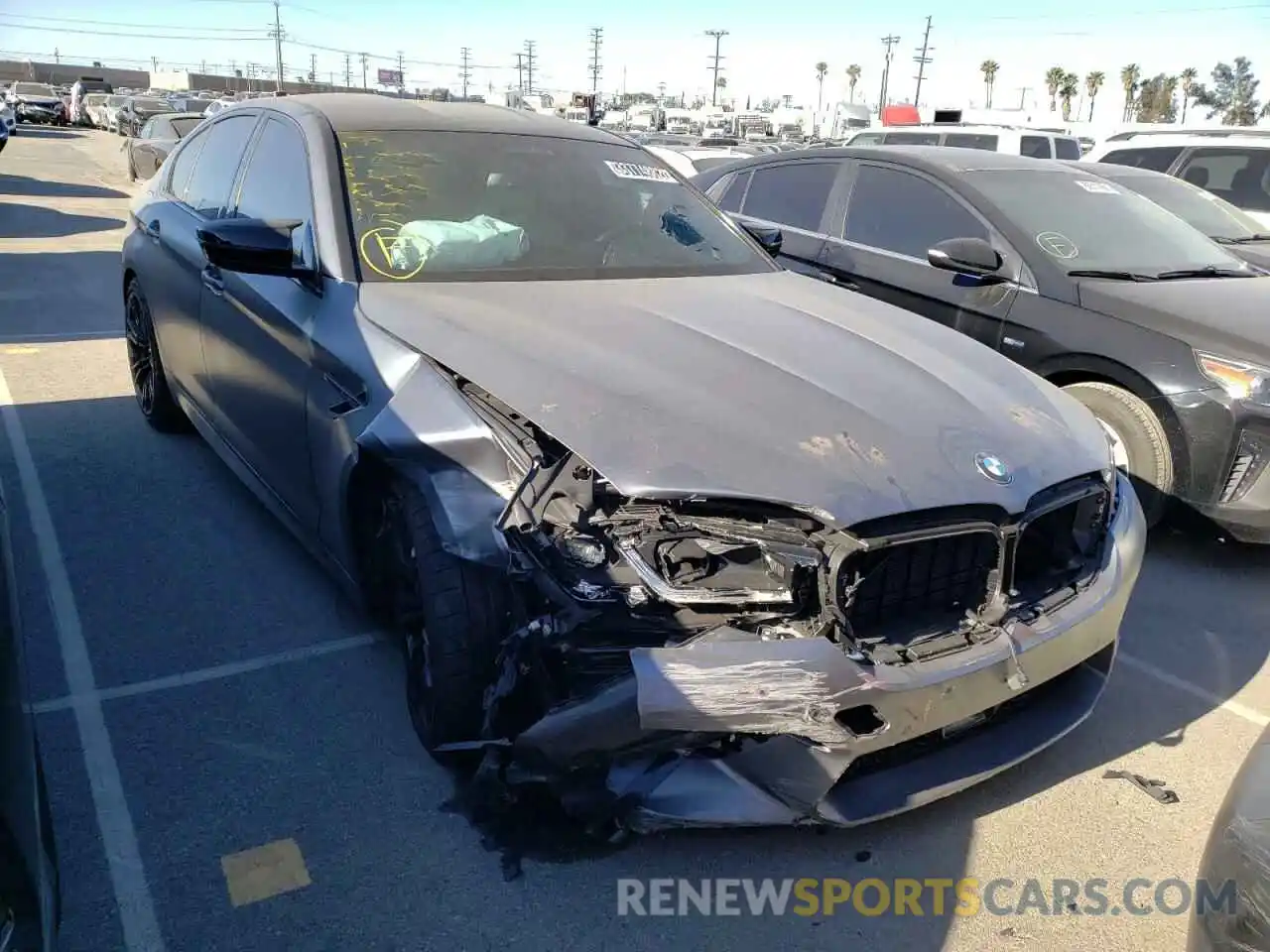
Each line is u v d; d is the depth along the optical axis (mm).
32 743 1781
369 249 3422
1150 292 4848
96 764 2893
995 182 5676
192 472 5055
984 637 2535
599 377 2693
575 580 2402
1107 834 2852
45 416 5816
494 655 2625
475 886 2531
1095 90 80438
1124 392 4664
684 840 2727
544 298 3307
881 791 2537
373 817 2736
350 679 3373
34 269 10539
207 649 3514
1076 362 4828
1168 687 3656
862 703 2330
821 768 2371
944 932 2484
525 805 2729
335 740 3057
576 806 2475
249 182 4227
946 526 2451
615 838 2652
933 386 2936
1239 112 69750
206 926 2363
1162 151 10172
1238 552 4898
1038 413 2982
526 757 2439
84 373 6762
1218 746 3305
